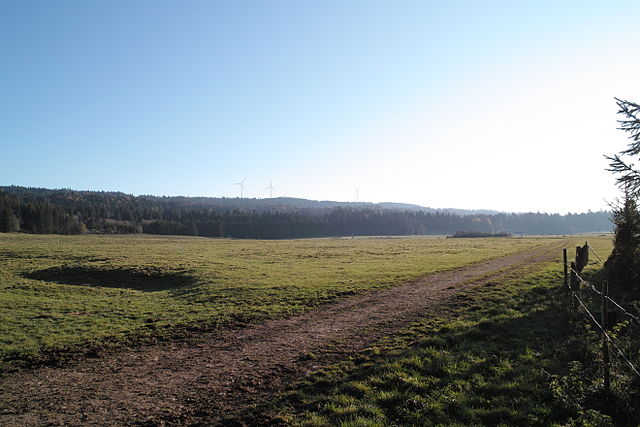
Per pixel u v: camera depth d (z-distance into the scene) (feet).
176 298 82.02
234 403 31.68
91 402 32.73
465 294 69.62
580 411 26.84
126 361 42.93
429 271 108.78
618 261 66.90
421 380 33.09
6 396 34.32
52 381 37.58
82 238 309.22
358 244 264.31
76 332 53.78
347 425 26.32
